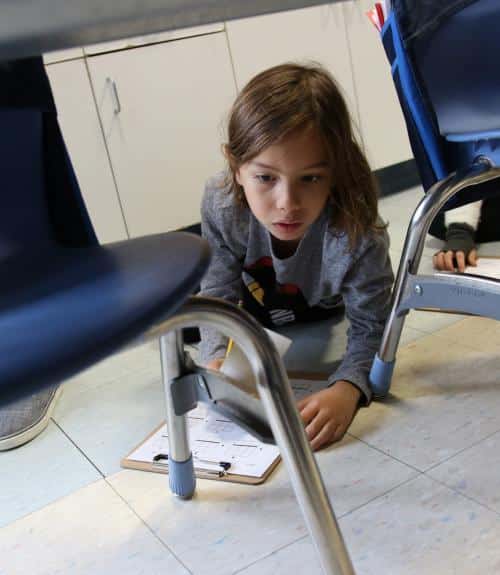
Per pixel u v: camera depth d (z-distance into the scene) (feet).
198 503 3.00
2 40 1.11
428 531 2.61
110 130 6.43
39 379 1.07
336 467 3.09
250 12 1.61
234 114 3.31
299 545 2.65
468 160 3.11
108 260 1.66
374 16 3.54
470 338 4.09
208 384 2.25
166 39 6.57
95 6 1.06
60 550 2.85
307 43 7.48
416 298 3.32
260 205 3.24
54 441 3.74
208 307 1.76
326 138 3.11
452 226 5.22
